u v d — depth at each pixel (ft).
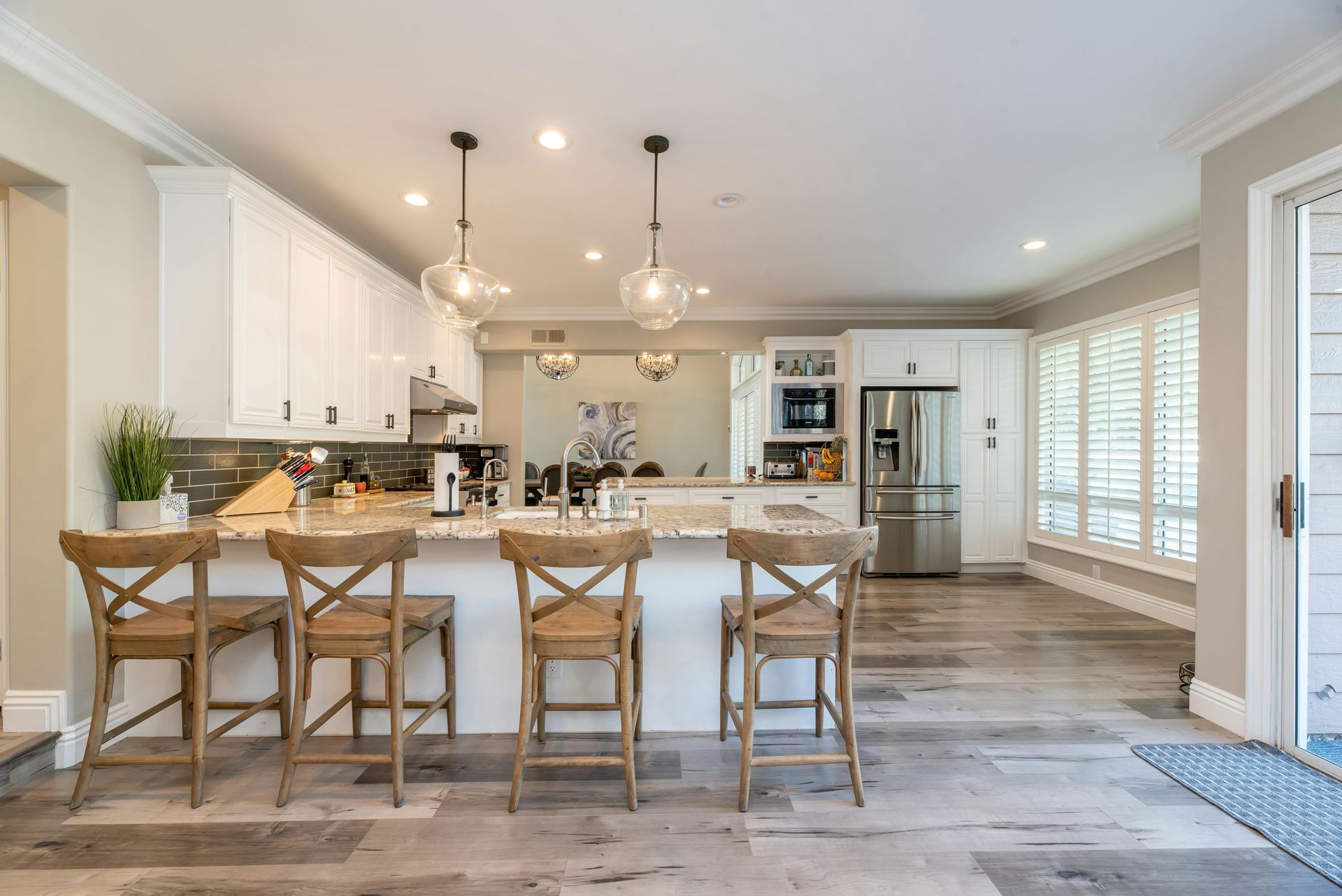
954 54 6.45
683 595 7.90
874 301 17.75
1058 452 16.06
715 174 9.29
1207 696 8.08
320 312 10.02
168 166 7.73
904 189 9.87
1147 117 7.72
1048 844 5.57
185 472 8.63
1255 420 7.37
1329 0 5.70
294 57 6.47
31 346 6.75
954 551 17.19
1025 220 11.30
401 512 9.34
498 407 19.75
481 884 5.03
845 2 5.68
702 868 5.24
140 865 5.22
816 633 6.19
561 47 6.30
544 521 8.11
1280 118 7.07
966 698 8.87
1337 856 5.33
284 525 7.75
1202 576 8.17
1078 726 7.95
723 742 7.57
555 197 10.12
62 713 6.79
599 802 6.22
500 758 7.09
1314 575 7.13
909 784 6.56
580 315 18.61
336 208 10.62
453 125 7.86
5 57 6.04
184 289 7.93
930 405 17.12
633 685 7.57
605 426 32.91
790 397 18.63
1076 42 6.28
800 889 4.99
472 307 8.02
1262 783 6.49
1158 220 11.32
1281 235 7.23
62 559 6.78
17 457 6.77
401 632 6.18
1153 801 6.25
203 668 6.07
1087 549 14.93
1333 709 7.08
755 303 17.97
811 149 8.51
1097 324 14.51
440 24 5.97
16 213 6.73
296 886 4.99
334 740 7.52
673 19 5.89
